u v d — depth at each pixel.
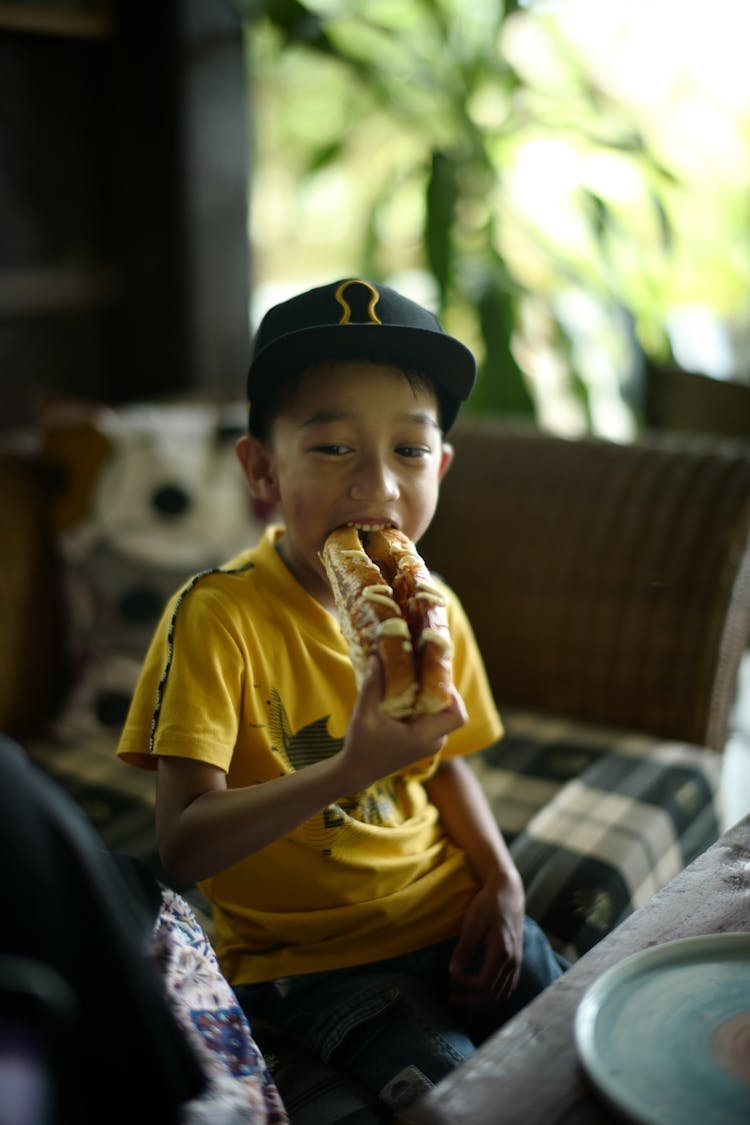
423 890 1.01
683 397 2.27
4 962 0.49
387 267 2.98
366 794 1.00
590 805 1.41
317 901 0.96
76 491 1.71
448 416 1.04
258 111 3.96
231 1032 0.73
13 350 2.39
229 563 1.04
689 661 1.59
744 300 3.28
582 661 1.68
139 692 0.95
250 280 2.69
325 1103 0.87
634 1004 0.62
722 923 0.70
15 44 2.27
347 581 0.81
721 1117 0.53
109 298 2.57
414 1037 0.89
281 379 0.94
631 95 3.06
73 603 1.69
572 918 1.19
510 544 1.73
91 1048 0.54
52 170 2.40
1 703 1.63
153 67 2.39
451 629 1.13
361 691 0.71
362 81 2.54
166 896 0.79
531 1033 0.61
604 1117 0.54
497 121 2.68
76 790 1.49
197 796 0.86
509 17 2.48
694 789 1.49
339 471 0.91
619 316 2.48
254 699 0.94
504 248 2.67
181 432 1.80
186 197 2.44
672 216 2.79
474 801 1.12
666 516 1.62
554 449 1.75
